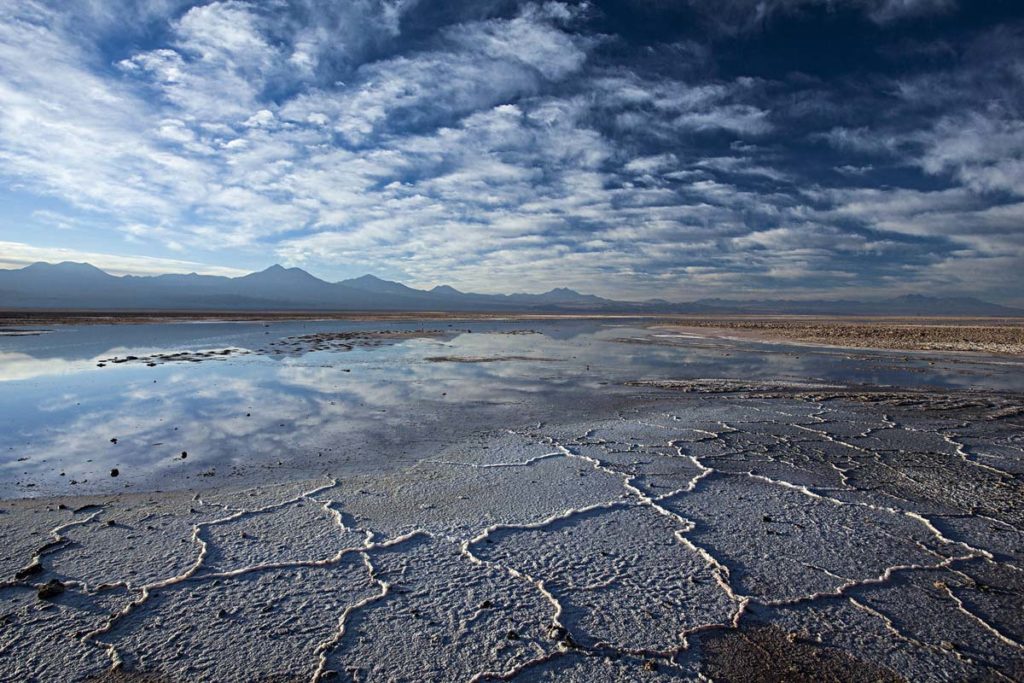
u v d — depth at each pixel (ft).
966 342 97.66
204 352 75.66
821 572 15.92
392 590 14.60
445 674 11.54
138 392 42.88
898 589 15.10
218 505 19.98
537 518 19.29
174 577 14.96
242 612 13.50
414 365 62.69
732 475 24.30
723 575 15.65
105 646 12.15
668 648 12.51
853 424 34.09
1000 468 25.54
